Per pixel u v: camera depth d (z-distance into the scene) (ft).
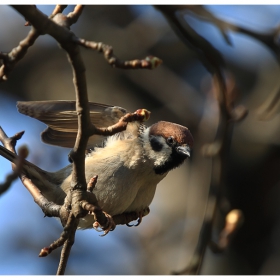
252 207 44.37
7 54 13.76
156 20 43.52
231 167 44.57
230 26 25.29
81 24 44.91
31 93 45.42
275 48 25.53
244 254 43.11
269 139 42.68
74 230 15.93
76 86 13.60
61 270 16.12
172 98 43.80
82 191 15.78
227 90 26.50
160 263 37.52
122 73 45.24
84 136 14.56
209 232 24.99
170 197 41.37
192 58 45.34
